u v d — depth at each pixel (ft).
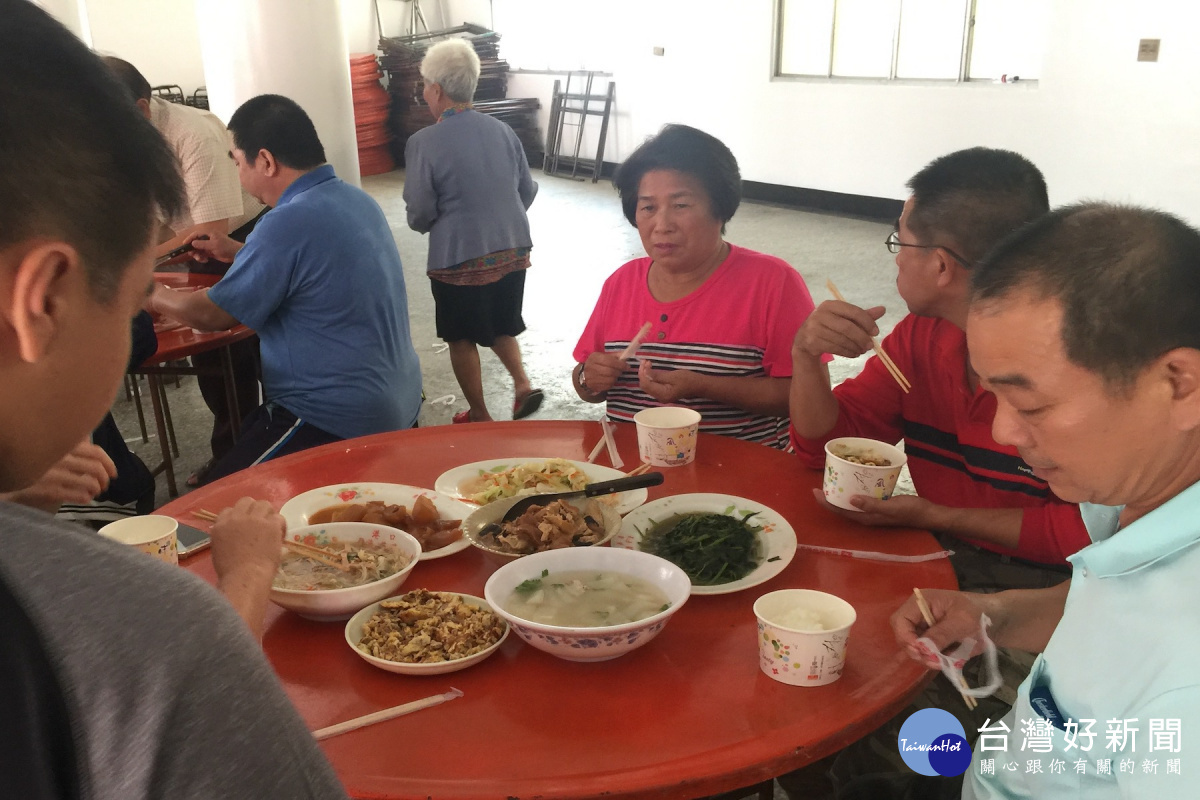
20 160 1.52
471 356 14.06
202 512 5.26
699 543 4.78
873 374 6.17
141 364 8.64
